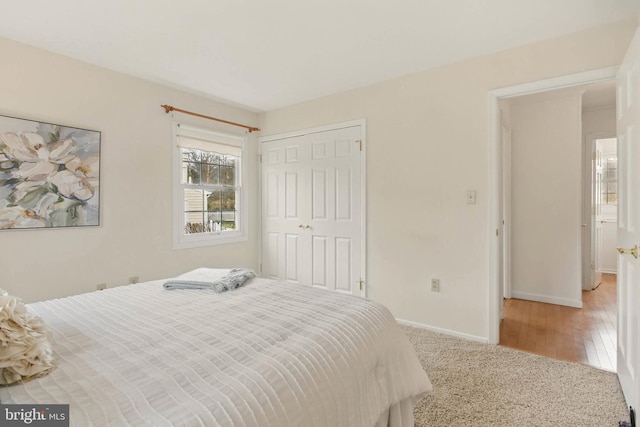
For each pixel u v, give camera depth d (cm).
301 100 358
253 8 191
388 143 304
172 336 115
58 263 244
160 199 307
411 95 289
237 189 388
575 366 214
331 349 112
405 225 295
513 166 388
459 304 267
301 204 370
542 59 230
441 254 275
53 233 242
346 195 334
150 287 185
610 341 257
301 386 94
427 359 225
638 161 147
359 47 239
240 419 77
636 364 150
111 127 272
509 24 209
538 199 374
